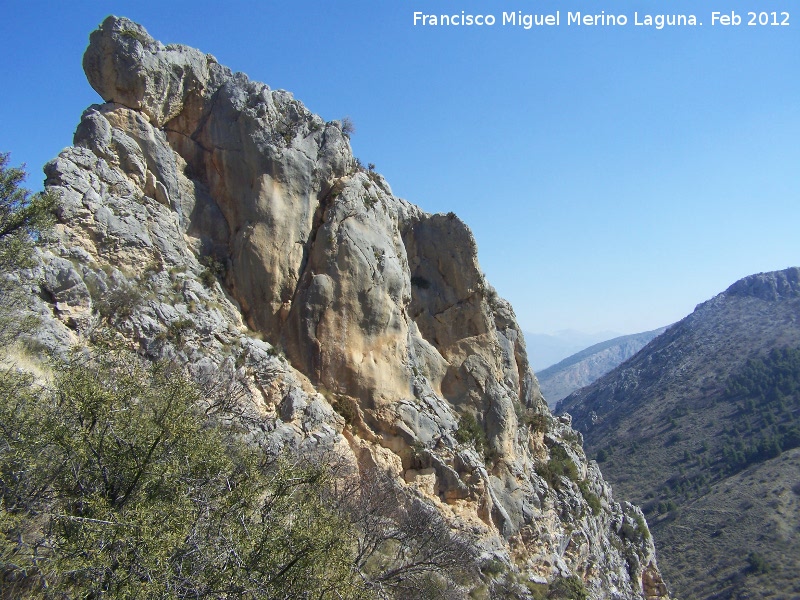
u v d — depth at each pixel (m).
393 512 26.06
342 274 31.27
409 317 36.78
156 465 13.05
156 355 25.16
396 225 37.31
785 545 90.00
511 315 44.31
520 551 33.31
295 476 15.98
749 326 192.38
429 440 31.77
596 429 175.88
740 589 82.12
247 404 25.80
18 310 21.25
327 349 30.44
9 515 11.79
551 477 41.12
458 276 38.41
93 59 29.58
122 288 26.16
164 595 10.95
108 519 11.79
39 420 13.28
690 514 107.19
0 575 11.60
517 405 40.97
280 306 30.89
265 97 32.81
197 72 32.03
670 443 143.62
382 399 31.05
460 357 37.12
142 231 28.17
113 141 28.95
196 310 27.92
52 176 26.36
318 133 34.09
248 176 31.69
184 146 32.28
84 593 11.02
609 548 44.75
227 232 31.78
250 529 12.96
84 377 13.98
